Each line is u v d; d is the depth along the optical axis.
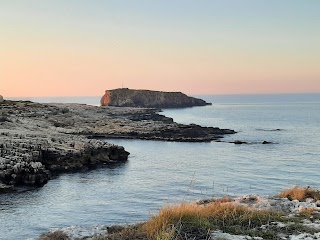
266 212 15.67
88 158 52.84
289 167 52.97
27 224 26.16
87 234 13.88
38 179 39.47
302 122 151.25
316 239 12.09
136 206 31.44
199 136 89.75
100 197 34.94
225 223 13.90
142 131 91.69
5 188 35.72
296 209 17.30
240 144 80.31
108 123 101.38
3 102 108.31
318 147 76.31
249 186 40.22
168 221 12.91
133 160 59.41
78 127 91.12
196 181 42.97
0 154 40.94
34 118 90.50
